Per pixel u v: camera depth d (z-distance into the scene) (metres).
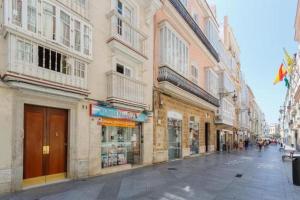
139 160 11.72
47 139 7.51
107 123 9.54
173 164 12.71
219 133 26.83
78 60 8.05
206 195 6.59
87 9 8.78
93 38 9.07
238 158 17.77
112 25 9.78
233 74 35.34
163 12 14.20
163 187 7.35
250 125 62.03
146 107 11.61
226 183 8.27
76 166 8.17
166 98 14.21
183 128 16.48
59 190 6.61
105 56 9.62
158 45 13.61
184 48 16.11
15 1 6.15
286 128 65.19
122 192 6.61
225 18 31.84
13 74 6.07
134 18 11.69
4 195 5.99
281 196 6.72
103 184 7.48
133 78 10.59
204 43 19.30
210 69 20.77
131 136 11.38
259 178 9.43
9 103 6.33
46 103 7.34
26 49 6.45
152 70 12.66
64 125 8.09
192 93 15.88
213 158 17.06
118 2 10.77
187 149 17.00
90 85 8.81
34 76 6.56
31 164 7.01
